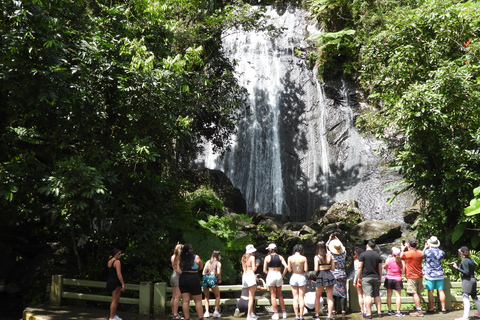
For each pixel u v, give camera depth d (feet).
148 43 36.45
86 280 30.22
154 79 31.78
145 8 36.83
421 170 39.99
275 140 78.23
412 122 35.24
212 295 34.88
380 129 40.98
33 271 36.11
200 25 50.47
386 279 27.04
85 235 36.29
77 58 29.22
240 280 38.47
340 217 57.00
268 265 27.04
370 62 43.78
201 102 46.47
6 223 35.50
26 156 30.42
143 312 28.35
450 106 36.09
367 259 26.55
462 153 35.78
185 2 48.52
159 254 35.29
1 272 34.68
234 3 61.16
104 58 31.48
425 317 26.63
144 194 35.88
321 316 27.37
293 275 26.21
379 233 50.14
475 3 45.24
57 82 28.30
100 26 33.91
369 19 73.67
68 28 30.71
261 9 53.16
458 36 39.27
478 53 37.01
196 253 35.99
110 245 35.40
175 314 26.73
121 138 34.17
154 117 33.53
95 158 31.68
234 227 40.50
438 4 39.01
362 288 26.76
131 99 32.35
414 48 39.42
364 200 64.49
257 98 81.87
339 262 27.20
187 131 36.40
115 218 33.40
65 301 31.55
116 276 26.40
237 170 76.02
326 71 82.48
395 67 39.60
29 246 38.88
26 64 26.45
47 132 31.04
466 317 25.38
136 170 34.37
